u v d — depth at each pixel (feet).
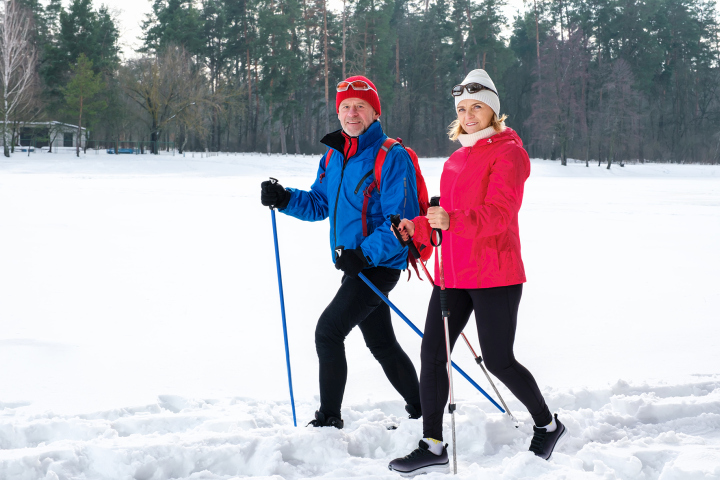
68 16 209.05
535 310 19.97
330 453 9.49
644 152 272.10
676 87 293.84
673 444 9.98
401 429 10.27
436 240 9.37
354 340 16.40
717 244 35.86
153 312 19.07
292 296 21.70
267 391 12.55
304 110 277.44
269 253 30.94
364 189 10.26
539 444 9.63
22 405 11.53
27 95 174.70
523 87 281.13
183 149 201.57
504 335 9.43
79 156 174.19
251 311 19.49
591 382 13.17
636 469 8.87
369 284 9.96
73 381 12.85
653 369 13.99
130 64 206.49
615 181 146.61
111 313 18.84
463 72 259.80
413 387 10.95
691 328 17.58
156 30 228.02
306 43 248.73
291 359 14.67
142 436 9.71
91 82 180.24
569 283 24.32
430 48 263.08
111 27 234.38
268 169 169.89
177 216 47.44
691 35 295.28
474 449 10.14
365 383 13.12
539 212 56.34
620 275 25.99
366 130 10.42
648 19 286.05
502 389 12.46
